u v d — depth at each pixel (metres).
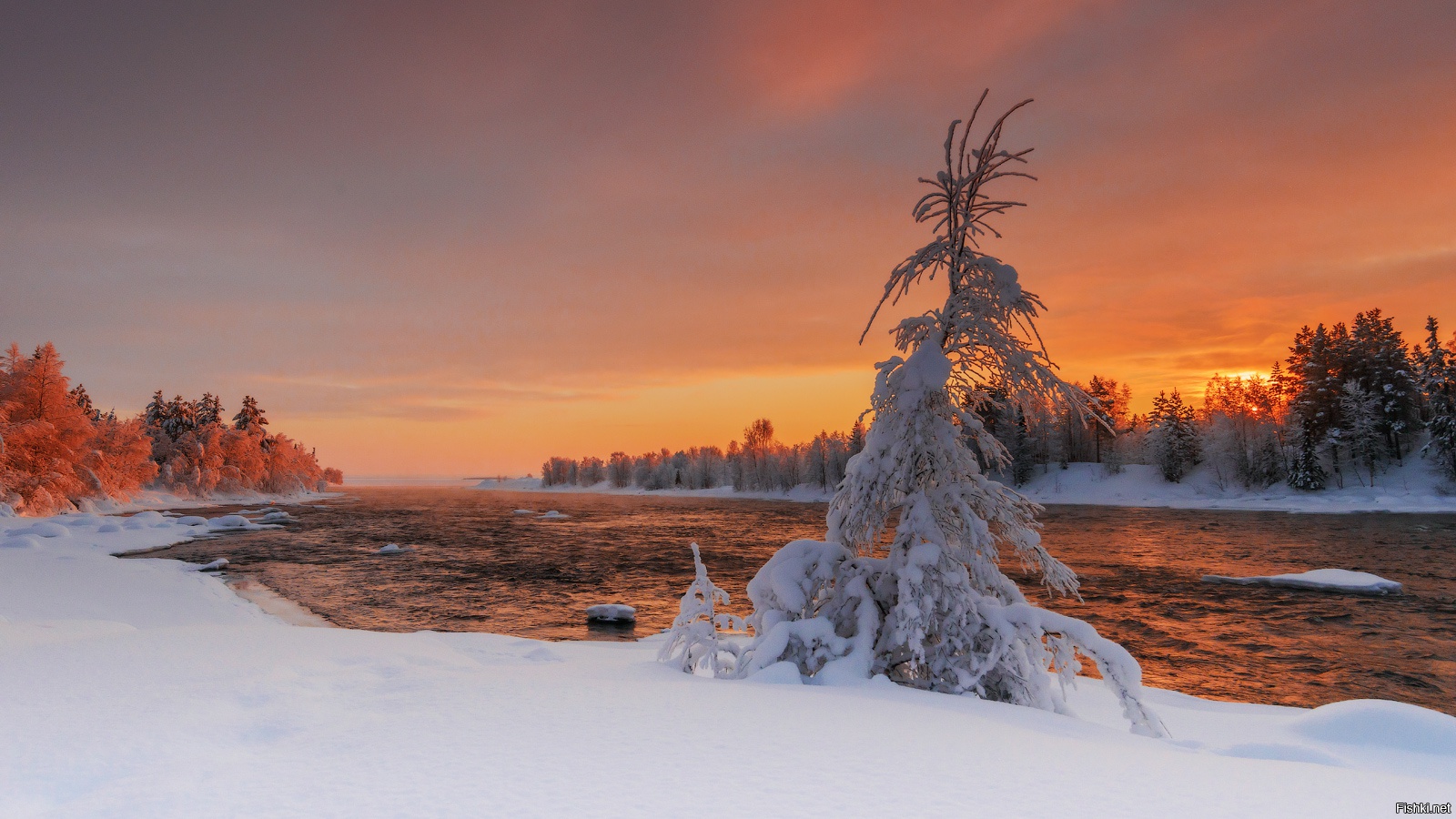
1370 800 3.71
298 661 7.21
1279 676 15.73
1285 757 5.72
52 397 63.19
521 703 5.56
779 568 9.10
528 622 21.86
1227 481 88.19
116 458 77.44
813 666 8.09
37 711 4.93
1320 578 27.89
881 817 3.14
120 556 34.03
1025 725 5.85
